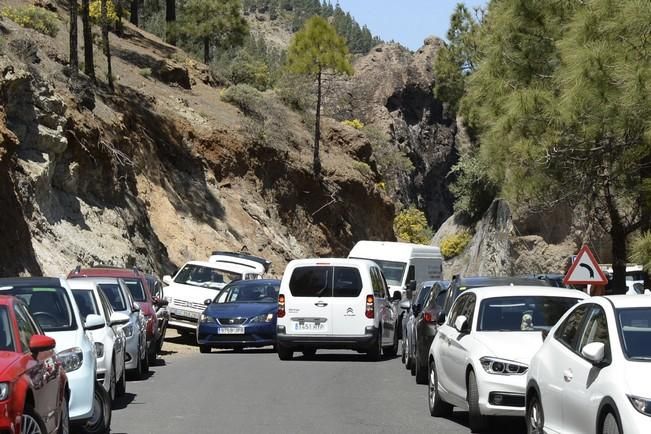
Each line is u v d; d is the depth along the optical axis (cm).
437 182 10944
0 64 3584
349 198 7181
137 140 5166
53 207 3784
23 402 1001
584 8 2205
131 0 7312
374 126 10131
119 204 4391
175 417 1655
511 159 2441
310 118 7538
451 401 1625
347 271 2709
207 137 6147
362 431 1526
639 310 1109
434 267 4256
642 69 2025
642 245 2131
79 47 5872
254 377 2270
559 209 5666
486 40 2609
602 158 2395
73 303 1482
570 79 2133
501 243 6206
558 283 2878
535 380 1262
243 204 6016
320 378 2262
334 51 6806
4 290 1471
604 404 1027
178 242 5031
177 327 3434
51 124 3834
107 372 1670
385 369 2508
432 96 11031
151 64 6562
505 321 1577
